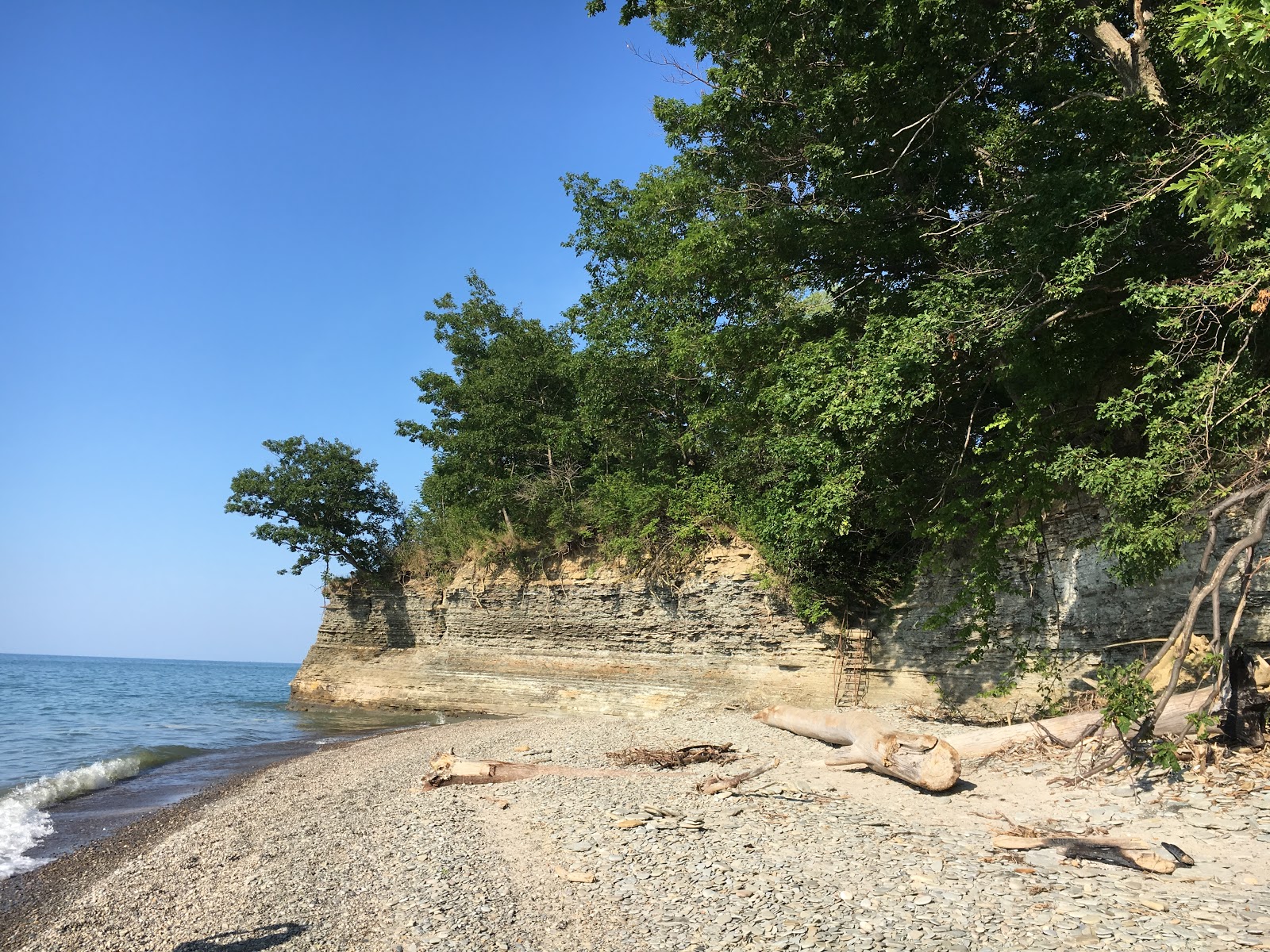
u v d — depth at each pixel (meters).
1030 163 12.85
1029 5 12.47
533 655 28.56
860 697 18.25
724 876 6.96
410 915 6.67
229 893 7.84
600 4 17.33
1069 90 13.77
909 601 18.03
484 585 30.83
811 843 7.80
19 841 11.25
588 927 6.12
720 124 17.06
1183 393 9.62
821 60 14.58
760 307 17.62
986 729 11.40
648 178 25.34
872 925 5.62
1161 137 10.99
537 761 14.01
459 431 35.62
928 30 12.66
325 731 25.81
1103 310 10.92
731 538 22.97
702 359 19.12
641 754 13.66
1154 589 12.45
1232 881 5.98
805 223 15.57
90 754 20.20
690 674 23.05
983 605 13.09
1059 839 7.31
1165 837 7.09
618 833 8.66
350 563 38.22
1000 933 5.32
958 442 14.27
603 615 26.27
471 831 9.43
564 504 28.61
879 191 15.06
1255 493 7.48
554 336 34.09
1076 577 13.91
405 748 18.23
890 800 9.52
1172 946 4.93
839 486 13.48
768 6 13.77
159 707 37.09
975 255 12.95
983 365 12.84
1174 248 11.03
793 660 20.34
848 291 15.70
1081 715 10.63
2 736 24.31
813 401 12.92
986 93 14.66
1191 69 11.09
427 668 33.38
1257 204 6.29
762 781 10.98
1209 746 8.44
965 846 7.35
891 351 11.97
